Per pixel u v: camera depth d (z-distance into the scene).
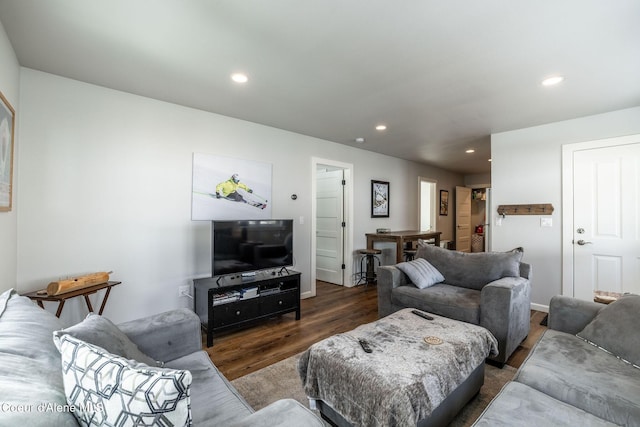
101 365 0.78
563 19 1.68
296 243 4.13
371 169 5.30
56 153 2.40
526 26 1.75
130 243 2.76
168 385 0.71
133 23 1.74
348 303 4.00
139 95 2.81
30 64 2.22
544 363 1.52
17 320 1.05
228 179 3.42
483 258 2.96
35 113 2.31
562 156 3.51
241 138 3.54
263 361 2.41
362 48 1.99
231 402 1.23
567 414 1.13
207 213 3.26
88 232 2.55
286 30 1.80
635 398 1.21
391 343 1.71
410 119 3.47
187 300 3.11
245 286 2.95
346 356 1.57
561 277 3.52
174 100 2.94
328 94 2.77
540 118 3.42
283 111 3.23
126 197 2.74
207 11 1.63
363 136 4.27
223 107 3.12
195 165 3.17
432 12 1.63
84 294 2.24
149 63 2.21
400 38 1.88
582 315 1.89
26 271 2.27
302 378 1.74
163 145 2.96
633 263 3.09
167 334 1.58
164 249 2.96
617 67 2.23
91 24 1.74
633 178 3.08
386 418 1.27
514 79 2.44
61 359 0.89
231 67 2.26
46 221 2.36
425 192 7.21
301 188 4.18
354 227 5.01
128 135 2.76
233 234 3.07
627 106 3.04
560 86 2.57
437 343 1.71
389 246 5.46
